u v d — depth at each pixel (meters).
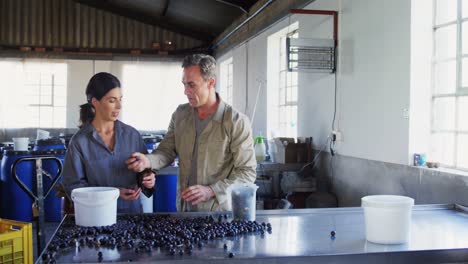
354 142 3.86
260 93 6.83
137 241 1.65
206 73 2.18
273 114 6.48
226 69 10.06
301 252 1.53
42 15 10.67
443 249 1.58
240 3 7.29
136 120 11.05
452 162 2.93
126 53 10.91
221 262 1.45
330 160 4.32
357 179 3.80
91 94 2.25
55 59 10.67
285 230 1.84
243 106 7.95
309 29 4.84
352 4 3.88
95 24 10.86
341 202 4.09
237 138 2.26
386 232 1.62
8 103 10.58
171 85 11.09
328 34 4.36
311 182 4.36
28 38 10.64
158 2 9.27
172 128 2.49
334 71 4.19
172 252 1.49
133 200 2.26
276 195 4.82
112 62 10.91
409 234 1.68
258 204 4.46
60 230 1.77
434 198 2.81
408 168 3.08
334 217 2.08
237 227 1.79
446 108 3.00
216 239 1.69
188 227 1.80
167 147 2.48
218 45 10.29
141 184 2.20
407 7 3.10
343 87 4.07
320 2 4.55
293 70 4.11
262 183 4.82
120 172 2.30
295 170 4.54
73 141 2.22
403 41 3.15
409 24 3.07
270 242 1.65
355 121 3.84
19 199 5.24
